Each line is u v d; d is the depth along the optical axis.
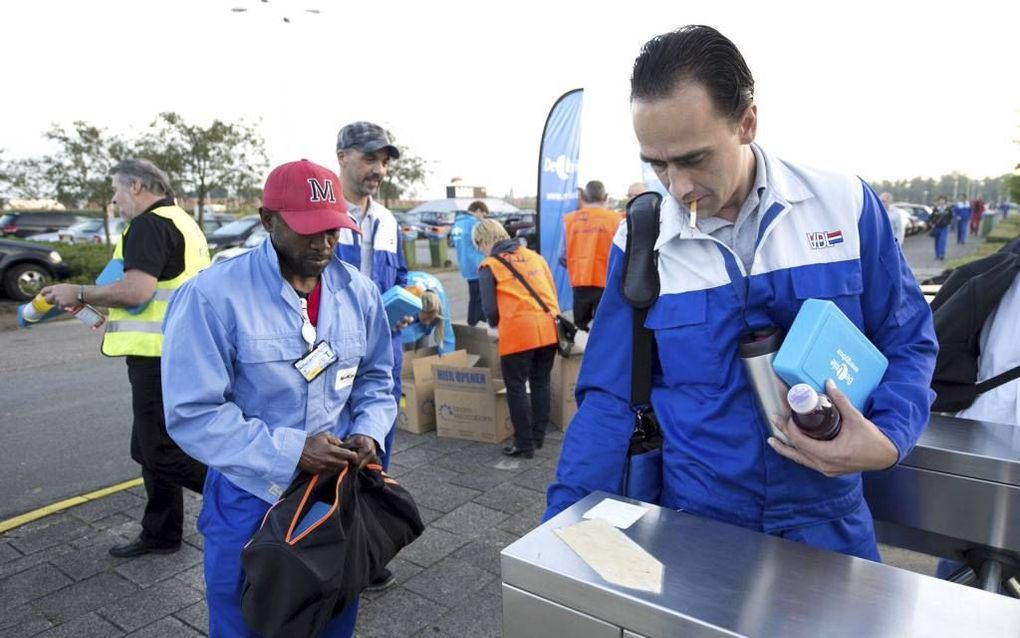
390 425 1.88
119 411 5.61
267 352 1.63
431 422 4.84
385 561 1.73
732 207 1.29
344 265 1.85
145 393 2.87
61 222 23.11
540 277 4.33
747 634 0.85
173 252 2.88
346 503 1.60
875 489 1.58
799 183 1.25
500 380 4.82
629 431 1.40
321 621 1.49
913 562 3.11
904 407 1.13
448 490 3.82
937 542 1.66
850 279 1.22
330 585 1.47
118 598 2.81
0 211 24.12
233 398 1.66
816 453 1.07
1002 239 23.58
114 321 2.85
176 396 1.55
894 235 1.28
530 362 4.24
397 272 3.38
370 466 1.77
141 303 2.74
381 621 2.62
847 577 0.98
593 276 6.22
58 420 5.36
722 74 1.08
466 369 4.52
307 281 1.75
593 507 1.23
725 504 1.27
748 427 1.25
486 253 4.53
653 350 1.38
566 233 6.41
